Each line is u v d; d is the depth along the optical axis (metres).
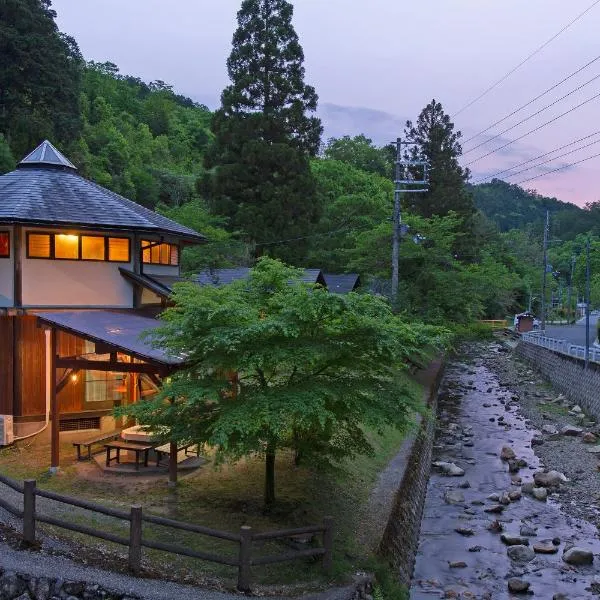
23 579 7.69
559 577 11.95
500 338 61.25
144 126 73.12
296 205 36.06
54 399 12.31
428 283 31.16
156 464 12.74
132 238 16.45
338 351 9.23
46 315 12.83
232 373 10.21
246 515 10.59
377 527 10.89
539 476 17.70
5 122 38.62
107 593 7.53
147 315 15.80
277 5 37.59
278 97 37.38
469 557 12.80
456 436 23.25
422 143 47.81
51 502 10.57
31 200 15.27
